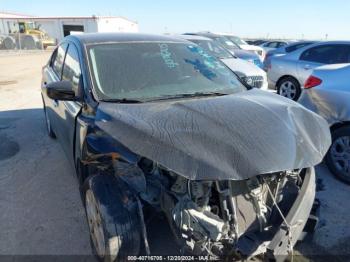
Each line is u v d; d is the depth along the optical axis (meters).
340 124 4.03
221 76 3.32
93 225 2.52
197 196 2.07
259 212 2.17
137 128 2.14
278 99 2.88
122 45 3.31
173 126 2.15
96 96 2.72
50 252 2.80
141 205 2.21
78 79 3.03
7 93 9.82
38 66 17.16
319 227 3.07
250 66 7.54
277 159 2.00
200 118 2.25
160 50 3.37
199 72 3.25
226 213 2.07
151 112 2.37
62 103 3.52
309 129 2.42
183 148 1.97
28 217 3.29
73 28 41.47
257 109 2.45
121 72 2.97
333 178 4.09
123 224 2.20
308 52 8.15
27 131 6.02
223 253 2.06
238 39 12.64
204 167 1.89
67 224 3.18
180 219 2.06
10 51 27.28
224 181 2.09
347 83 3.94
